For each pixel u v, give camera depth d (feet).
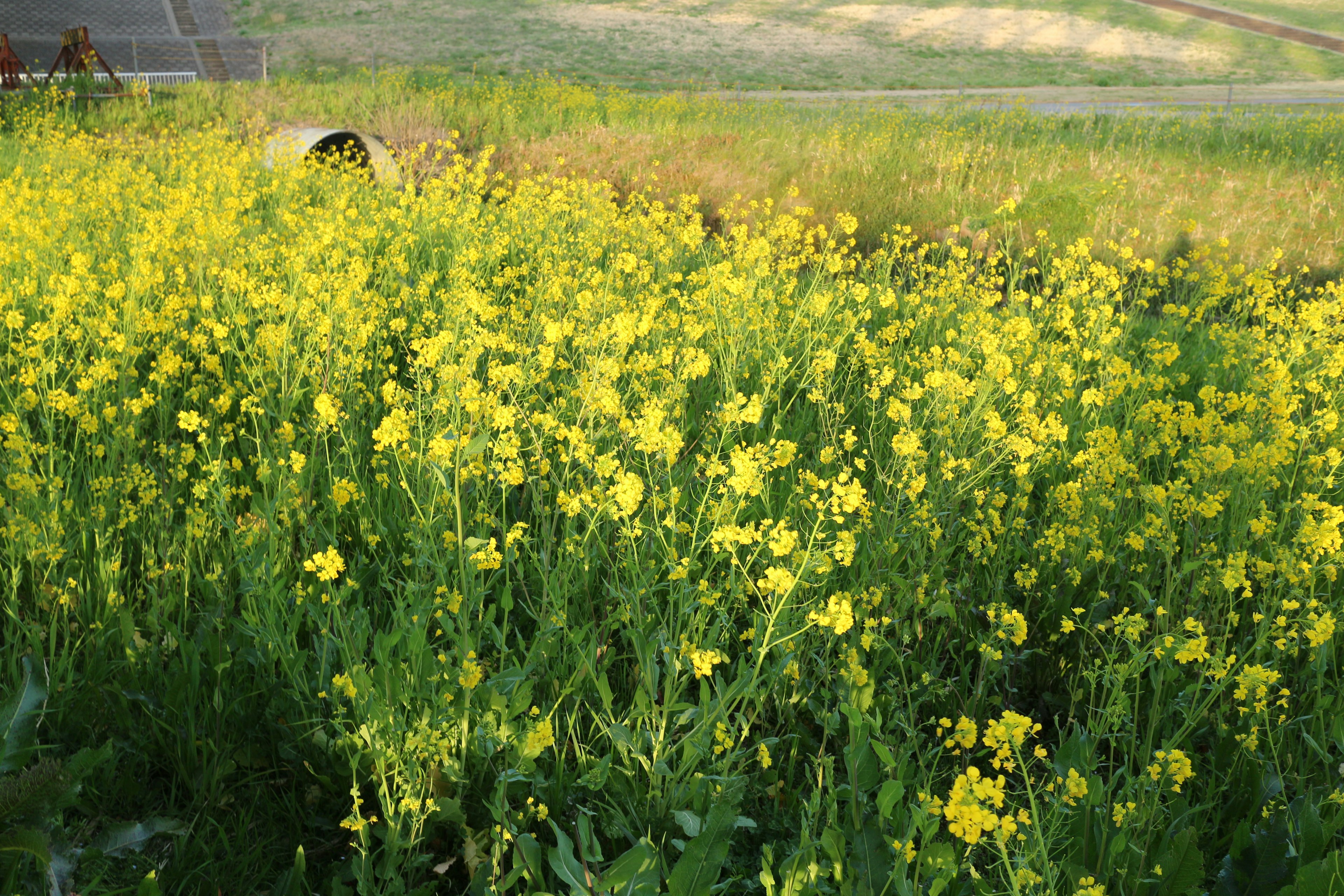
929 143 49.42
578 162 48.93
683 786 9.27
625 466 14.78
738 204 43.27
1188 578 12.96
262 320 21.20
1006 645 11.58
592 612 11.83
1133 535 12.48
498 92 73.20
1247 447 14.88
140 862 8.71
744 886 8.86
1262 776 9.43
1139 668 9.80
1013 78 140.97
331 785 9.50
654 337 20.30
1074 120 63.31
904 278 32.35
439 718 9.06
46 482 12.14
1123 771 9.20
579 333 19.67
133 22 162.71
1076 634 12.37
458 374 14.73
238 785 9.65
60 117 58.70
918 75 143.02
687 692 11.34
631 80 132.46
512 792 9.34
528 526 12.48
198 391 16.22
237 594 12.16
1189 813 8.68
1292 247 36.68
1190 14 188.14
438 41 157.07
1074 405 18.99
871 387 17.67
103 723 10.15
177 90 71.05
